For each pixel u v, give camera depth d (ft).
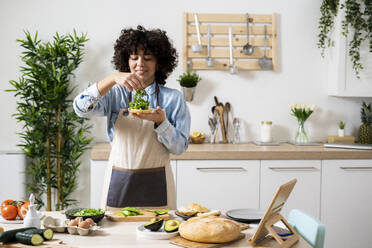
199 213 5.71
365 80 11.30
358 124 12.37
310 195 10.39
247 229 5.21
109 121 6.89
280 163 10.28
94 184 9.87
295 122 12.14
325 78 12.15
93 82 11.49
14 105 11.24
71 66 10.71
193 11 11.68
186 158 10.00
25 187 11.00
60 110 10.82
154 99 6.87
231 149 10.39
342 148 10.87
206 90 11.85
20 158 10.94
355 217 10.56
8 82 11.20
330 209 10.49
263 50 11.90
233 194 10.20
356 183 10.52
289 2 11.92
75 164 11.44
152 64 6.47
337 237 10.54
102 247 4.45
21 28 11.17
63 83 10.56
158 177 6.59
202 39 11.73
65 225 5.05
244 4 11.79
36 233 4.48
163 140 6.42
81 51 11.39
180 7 11.63
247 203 10.25
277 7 11.89
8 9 11.10
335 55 11.46
